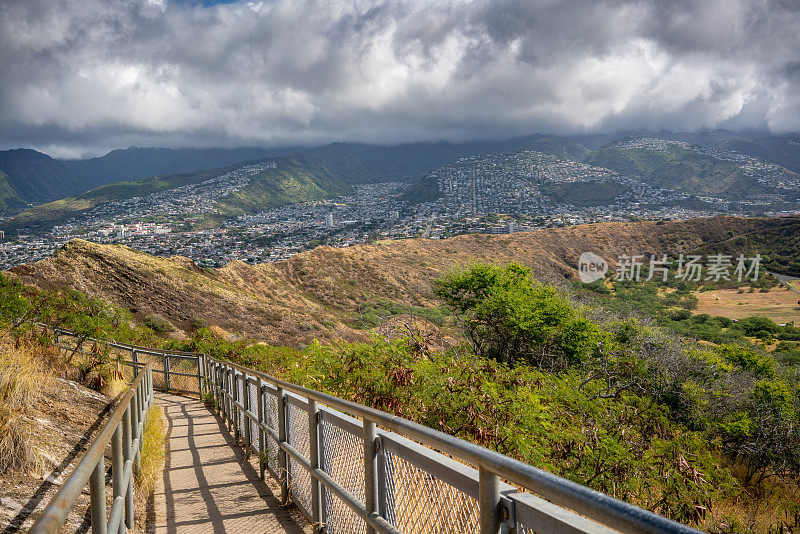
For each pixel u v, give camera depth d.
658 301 69.00
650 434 6.66
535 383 6.44
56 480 3.40
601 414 6.26
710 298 71.56
